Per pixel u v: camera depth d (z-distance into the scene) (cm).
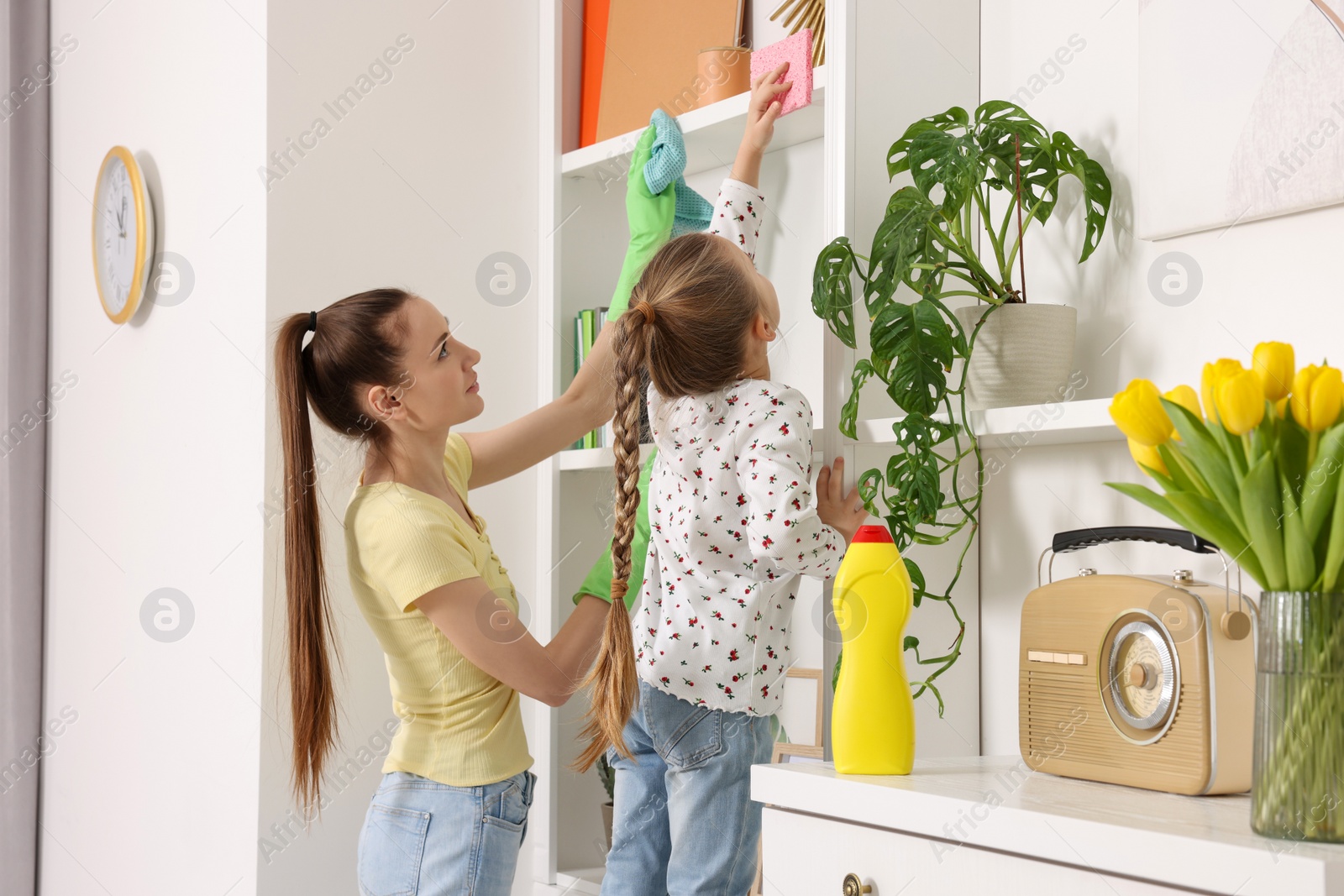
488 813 128
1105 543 136
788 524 119
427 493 137
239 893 180
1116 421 93
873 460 148
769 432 124
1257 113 121
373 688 187
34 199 260
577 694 201
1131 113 137
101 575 235
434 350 136
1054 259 146
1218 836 81
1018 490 147
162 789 206
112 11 238
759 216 156
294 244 183
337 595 184
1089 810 92
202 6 200
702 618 132
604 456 189
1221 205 124
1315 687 82
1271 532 85
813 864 110
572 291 209
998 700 148
